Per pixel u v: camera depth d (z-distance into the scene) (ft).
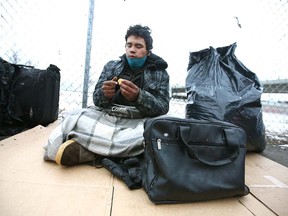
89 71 5.73
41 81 5.27
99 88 3.93
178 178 2.19
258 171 3.38
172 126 2.37
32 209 2.00
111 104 3.78
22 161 3.09
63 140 3.15
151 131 2.32
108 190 2.45
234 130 2.53
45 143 3.92
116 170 2.76
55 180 2.60
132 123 3.58
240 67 4.61
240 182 2.38
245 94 4.03
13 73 5.24
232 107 3.85
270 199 2.48
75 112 3.55
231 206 2.30
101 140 3.10
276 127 7.19
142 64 4.01
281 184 2.90
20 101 5.21
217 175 2.33
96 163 3.15
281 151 4.76
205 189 2.25
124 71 4.09
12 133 4.67
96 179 2.70
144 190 2.48
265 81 6.37
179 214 2.09
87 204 2.15
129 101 3.57
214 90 3.99
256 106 4.08
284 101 6.84
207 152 2.39
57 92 5.81
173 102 6.15
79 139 3.05
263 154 4.48
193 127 2.40
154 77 3.95
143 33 3.83
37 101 5.25
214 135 2.46
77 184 2.54
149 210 2.12
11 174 2.67
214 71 4.25
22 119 5.29
